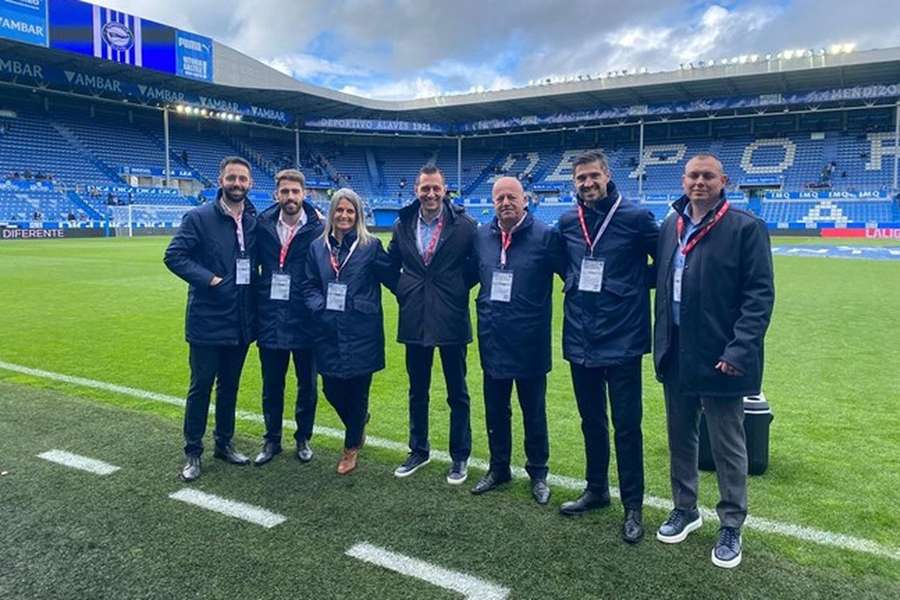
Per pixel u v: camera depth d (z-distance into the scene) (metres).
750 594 2.42
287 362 3.95
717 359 2.74
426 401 3.71
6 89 35.06
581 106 39.75
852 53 30.38
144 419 4.52
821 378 5.64
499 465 3.44
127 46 31.48
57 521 2.98
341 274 3.63
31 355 6.47
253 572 2.54
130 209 34.00
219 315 3.63
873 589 2.45
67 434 4.18
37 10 28.44
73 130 37.16
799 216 34.62
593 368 3.03
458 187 43.66
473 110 41.19
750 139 39.75
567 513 3.09
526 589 2.44
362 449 4.03
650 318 3.10
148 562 2.62
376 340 3.69
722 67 32.88
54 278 13.45
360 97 40.53
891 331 7.84
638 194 38.19
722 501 2.78
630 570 2.59
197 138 42.66
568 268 3.17
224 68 35.28
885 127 37.12
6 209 30.56
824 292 11.57
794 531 2.92
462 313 3.56
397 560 2.64
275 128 44.78
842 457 3.83
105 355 6.50
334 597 2.38
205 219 3.68
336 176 44.94
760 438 3.54
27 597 2.38
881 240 30.34
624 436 2.98
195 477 3.51
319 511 3.11
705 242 2.76
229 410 3.83
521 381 3.36
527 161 45.22
